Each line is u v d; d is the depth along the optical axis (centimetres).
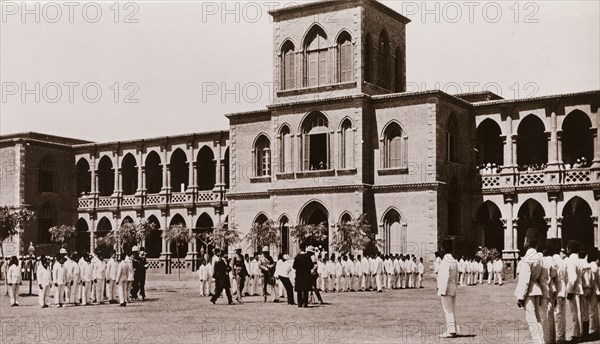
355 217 6109
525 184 6238
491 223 6769
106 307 3741
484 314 3130
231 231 6481
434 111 6003
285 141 6562
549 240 2286
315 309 3434
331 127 6312
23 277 6775
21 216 7138
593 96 6019
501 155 6769
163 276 7169
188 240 6781
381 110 6241
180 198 7938
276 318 3036
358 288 4903
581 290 2378
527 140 6719
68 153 8606
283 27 6675
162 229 7994
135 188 8769
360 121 6166
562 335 2280
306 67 6569
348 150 6250
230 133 6994
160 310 3491
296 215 6406
